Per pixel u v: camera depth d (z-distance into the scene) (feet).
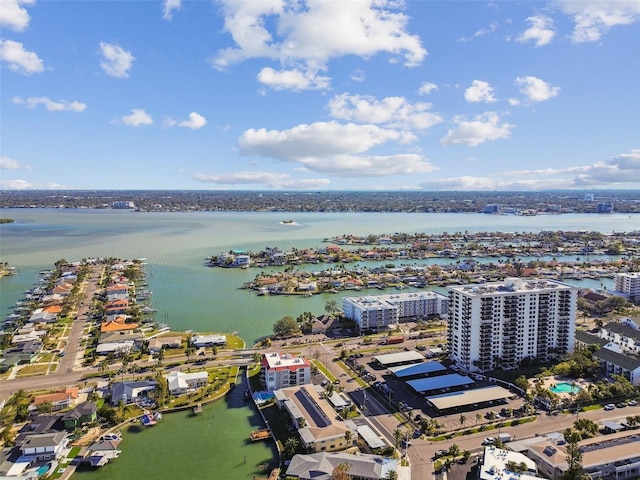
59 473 487.20
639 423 561.84
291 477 467.11
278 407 622.13
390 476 460.55
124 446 540.52
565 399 632.79
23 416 593.42
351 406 620.90
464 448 527.81
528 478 448.24
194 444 545.44
